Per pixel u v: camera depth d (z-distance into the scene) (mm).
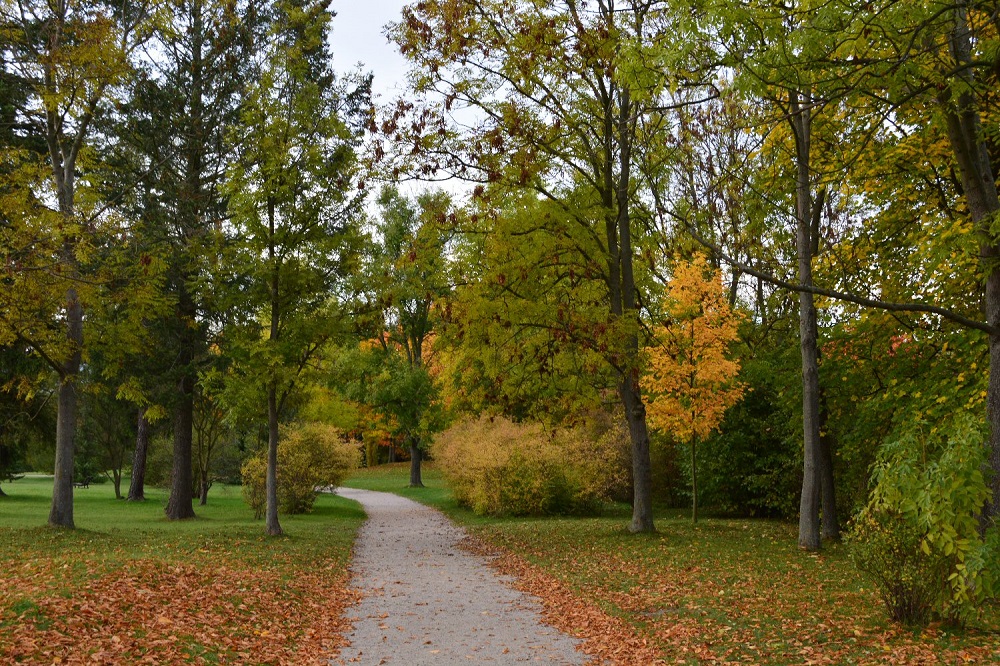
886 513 7176
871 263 12938
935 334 12195
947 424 9734
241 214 15352
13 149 12172
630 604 8930
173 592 8352
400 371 37938
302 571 11547
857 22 6398
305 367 16078
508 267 13914
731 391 16531
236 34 20312
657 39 7855
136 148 20297
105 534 14312
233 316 16891
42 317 13594
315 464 24906
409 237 14805
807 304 13352
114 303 14938
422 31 13719
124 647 6102
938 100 8125
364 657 6758
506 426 24328
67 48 13117
